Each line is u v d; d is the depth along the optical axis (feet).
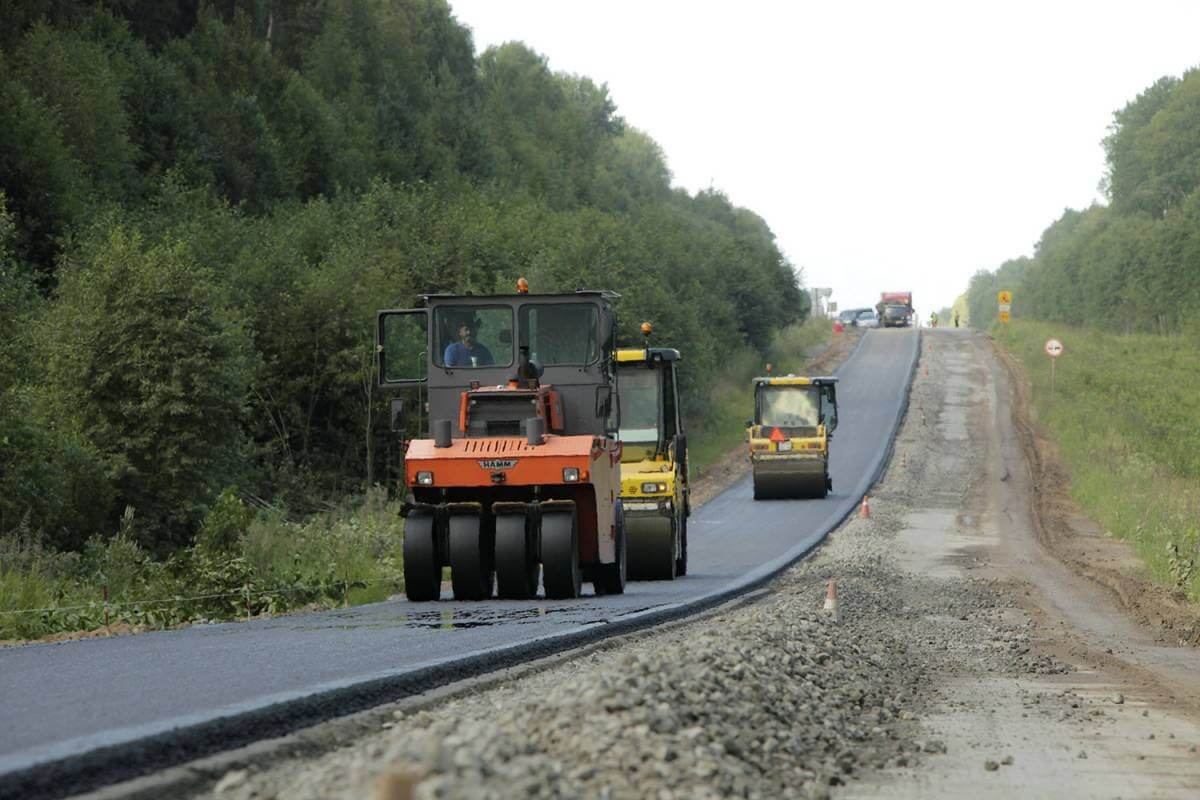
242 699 67.31
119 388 288.71
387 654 91.35
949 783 69.51
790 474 424.46
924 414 643.04
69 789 47.01
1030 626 179.93
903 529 365.81
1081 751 82.12
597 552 153.58
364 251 449.89
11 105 428.97
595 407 160.15
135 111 563.07
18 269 355.56
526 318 159.94
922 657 140.97
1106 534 359.05
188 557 172.96
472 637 104.68
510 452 148.36
